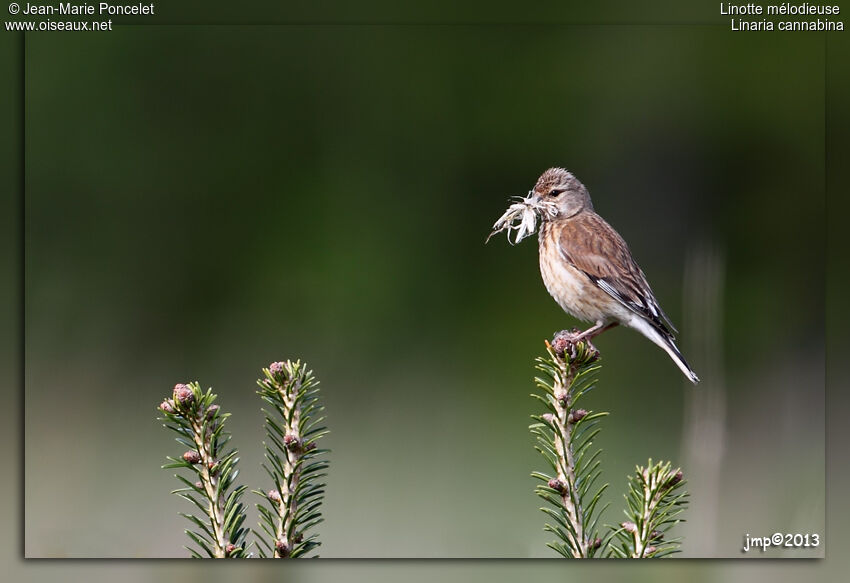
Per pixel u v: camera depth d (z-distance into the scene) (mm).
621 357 13273
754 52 15617
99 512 8070
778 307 14766
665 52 15922
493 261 15750
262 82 15578
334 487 9484
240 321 14836
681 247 16000
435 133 16062
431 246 15781
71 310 14078
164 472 9219
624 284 6996
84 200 14820
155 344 14172
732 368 13172
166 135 15258
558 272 7238
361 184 15766
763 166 15781
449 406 12258
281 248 15352
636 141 16156
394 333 15227
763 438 10445
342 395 12625
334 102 15766
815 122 15492
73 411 11133
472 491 9438
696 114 15938
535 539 8031
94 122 14922
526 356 14633
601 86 16078
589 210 7578
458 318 15375
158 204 15086
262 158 15555
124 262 14734
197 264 15023
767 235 15516
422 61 16000
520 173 16250
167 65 15273
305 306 15117
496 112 16078
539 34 16031
